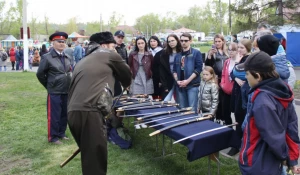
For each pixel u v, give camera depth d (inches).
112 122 174.4
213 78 176.4
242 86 142.3
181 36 186.5
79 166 149.3
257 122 86.7
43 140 186.2
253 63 90.4
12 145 178.5
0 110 269.3
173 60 194.4
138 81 210.1
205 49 1366.9
